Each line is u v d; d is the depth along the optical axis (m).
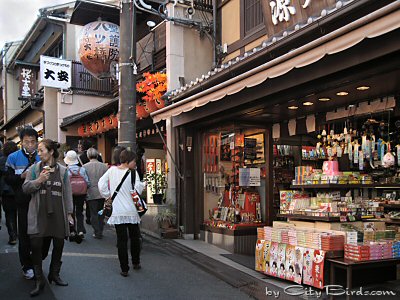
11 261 6.48
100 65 11.47
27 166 5.24
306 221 6.12
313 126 7.75
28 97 18.22
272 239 6.18
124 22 8.34
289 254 5.79
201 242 8.74
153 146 14.12
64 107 16.16
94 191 8.38
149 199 10.26
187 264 6.86
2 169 7.30
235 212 8.30
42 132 17.88
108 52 11.25
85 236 8.64
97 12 12.34
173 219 9.20
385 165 6.85
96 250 7.40
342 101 6.66
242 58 6.56
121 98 8.27
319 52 4.46
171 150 9.48
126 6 8.36
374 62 4.77
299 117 8.03
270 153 8.72
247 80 5.58
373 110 6.58
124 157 6.01
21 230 5.38
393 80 5.31
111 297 5.02
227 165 8.63
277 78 5.91
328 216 5.69
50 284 5.38
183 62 9.83
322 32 5.12
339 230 5.66
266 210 8.55
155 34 11.43
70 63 15.68
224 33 10.00
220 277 6.12
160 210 9.28
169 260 7.07
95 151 8.69
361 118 7.33
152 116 8.48
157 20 11.34
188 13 9.98
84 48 11.31
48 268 6.20
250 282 5.88
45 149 5.00
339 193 6.46
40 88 18.98
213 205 9.06
